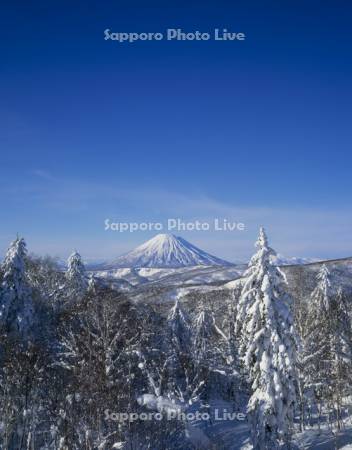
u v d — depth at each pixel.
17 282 42.53
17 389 29.73
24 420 28.47
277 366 29.72
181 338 54.38
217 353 48.56
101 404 29.00
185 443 34.00
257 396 30.52
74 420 27.84
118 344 36.88
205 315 53.84
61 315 45.00
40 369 31.67
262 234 31.62
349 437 38.38
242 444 37.97
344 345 44.53
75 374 31.33
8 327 41.06
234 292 45.72
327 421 44.84
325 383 43.53
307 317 41.88
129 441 29.02
